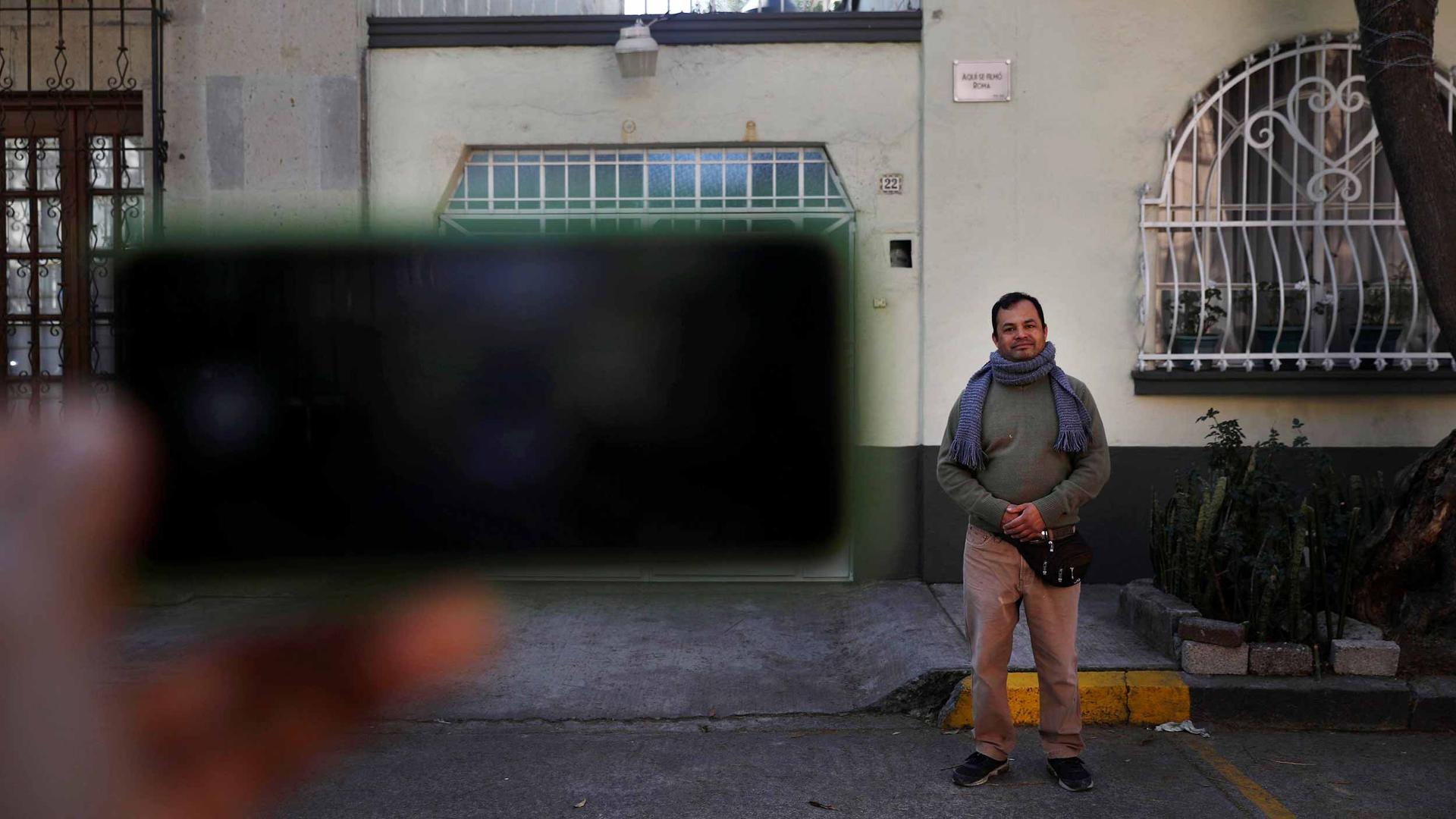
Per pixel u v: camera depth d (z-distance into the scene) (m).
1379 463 6.43
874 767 4.22
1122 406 6.51
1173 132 6.43
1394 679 4.70
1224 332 6.57
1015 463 3.86
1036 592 3.90
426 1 7.11
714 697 5.02
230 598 6.18
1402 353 6.39
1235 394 6.42
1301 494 6.19
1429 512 4.93
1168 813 3.78
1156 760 4.27
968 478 3.95
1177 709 4.64
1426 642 4.91
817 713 4.86
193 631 5.43
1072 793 3.94
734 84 6.54
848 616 6.12
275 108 6.53
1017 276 6.50
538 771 4.19
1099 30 6.43
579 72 6.56
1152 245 6.52
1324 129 6.57
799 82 6.54
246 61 6.54
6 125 6.83
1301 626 4.92
